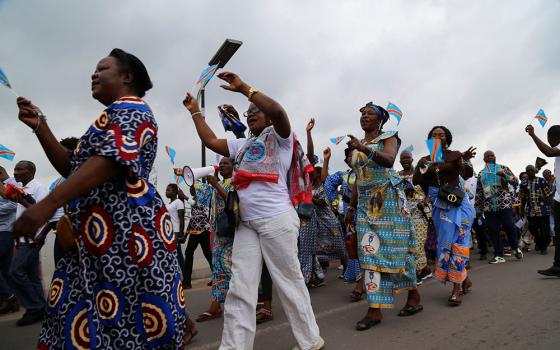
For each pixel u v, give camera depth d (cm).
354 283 661
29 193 523
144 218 173
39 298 497
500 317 390
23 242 484
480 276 635
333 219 653
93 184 158
